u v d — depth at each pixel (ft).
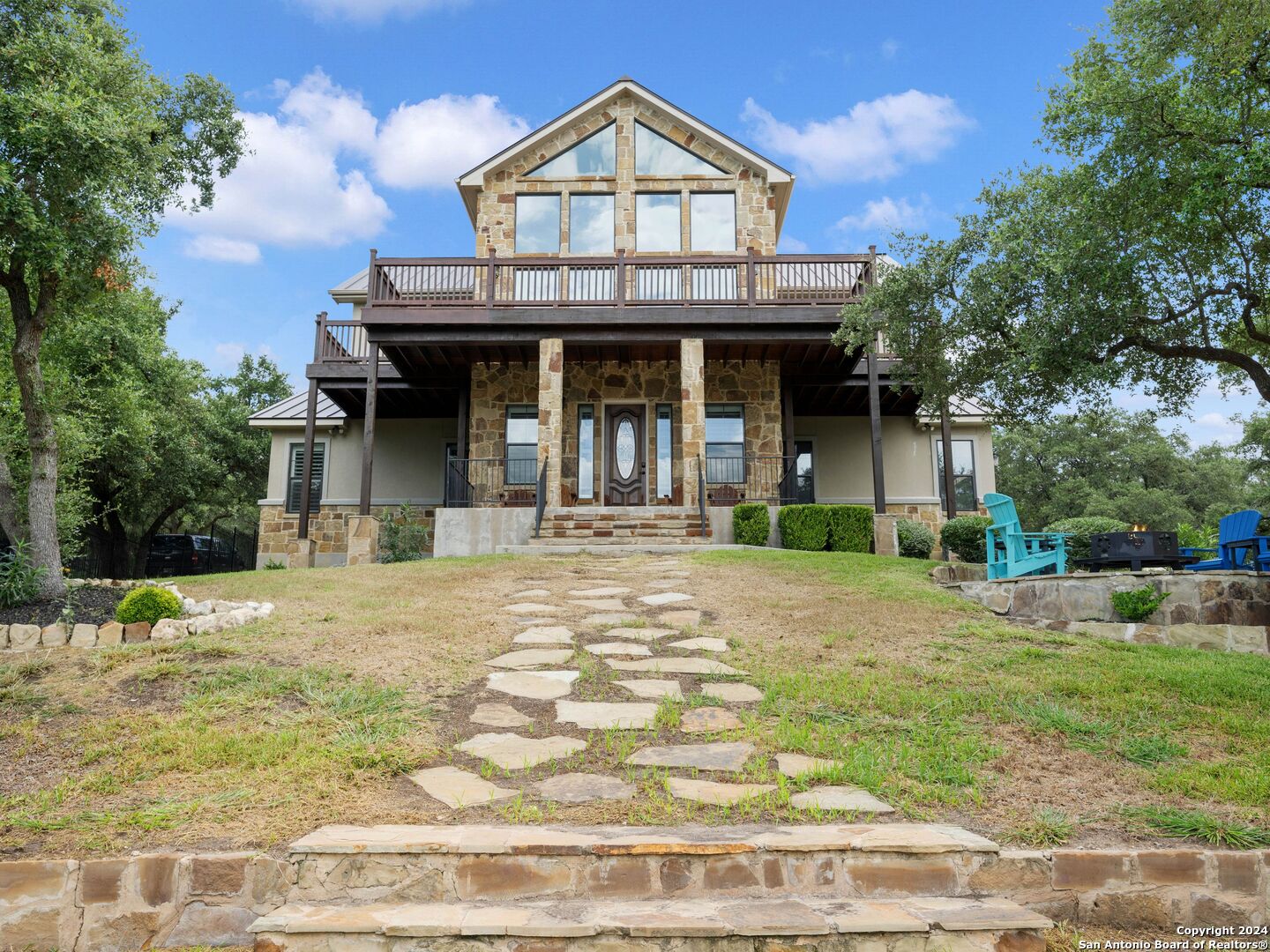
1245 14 26.40
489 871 11.37
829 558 37.68
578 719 17.49
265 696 18.26
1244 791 14.05
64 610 23.97
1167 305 30.01
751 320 50.03
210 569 71.72
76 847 11.98
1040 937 10.46
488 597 30.04
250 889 11.32
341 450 66.49
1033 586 26.94
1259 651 22.94
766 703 18.56
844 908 10.85
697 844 11.47
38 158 25.41
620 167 61.00
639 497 57.82
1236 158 26.43
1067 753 16.07
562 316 49.98
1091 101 28.43
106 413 58.39
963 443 67.51
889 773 14.87
